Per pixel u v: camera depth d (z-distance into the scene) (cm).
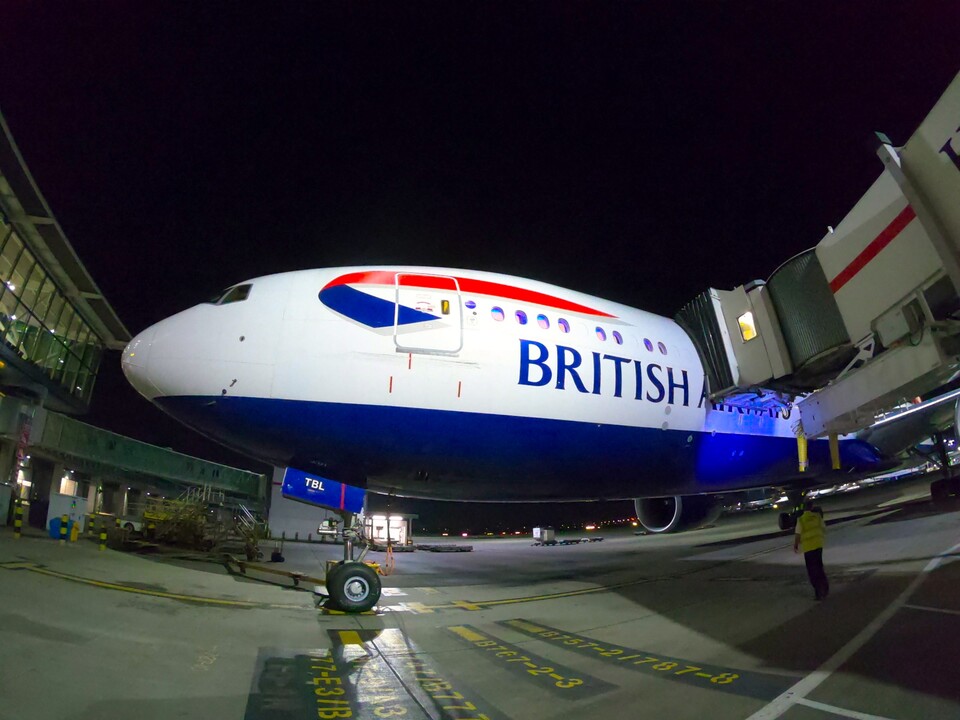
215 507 3164
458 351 1153
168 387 1096
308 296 1145
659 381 1364
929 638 649
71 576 1072
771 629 770
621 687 567
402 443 1137
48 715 454
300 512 3691
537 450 1223
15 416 2089
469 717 492
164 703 501
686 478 1518
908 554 1222
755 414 1559
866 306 744
